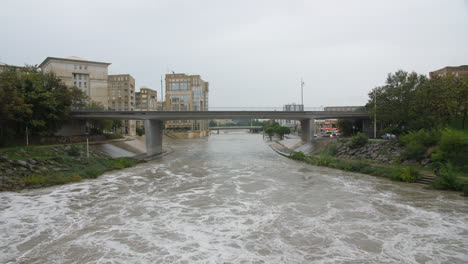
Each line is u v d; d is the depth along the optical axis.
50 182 25.44
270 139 99.69
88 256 11.59
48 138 41.56
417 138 30.45
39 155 31.17
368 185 24.61
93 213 17.31
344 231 14.12
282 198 20.59
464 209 17.38
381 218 16.00
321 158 38.25
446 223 15.09
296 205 18.75
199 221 15.73
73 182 26.83
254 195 21.53
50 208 18.36
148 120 49.09
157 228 14.72
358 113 51.84
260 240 13.05
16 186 23.62
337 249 12.05
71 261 11.18
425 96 32.75
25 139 38.72
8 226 15.15
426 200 19.44
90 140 50.50
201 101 161.75
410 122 38.75
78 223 15.59
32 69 45.12
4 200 20.25
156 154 52.44
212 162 42.09
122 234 13.94
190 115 50.06
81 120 52.34
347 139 44.56
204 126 173.62
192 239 13.23
